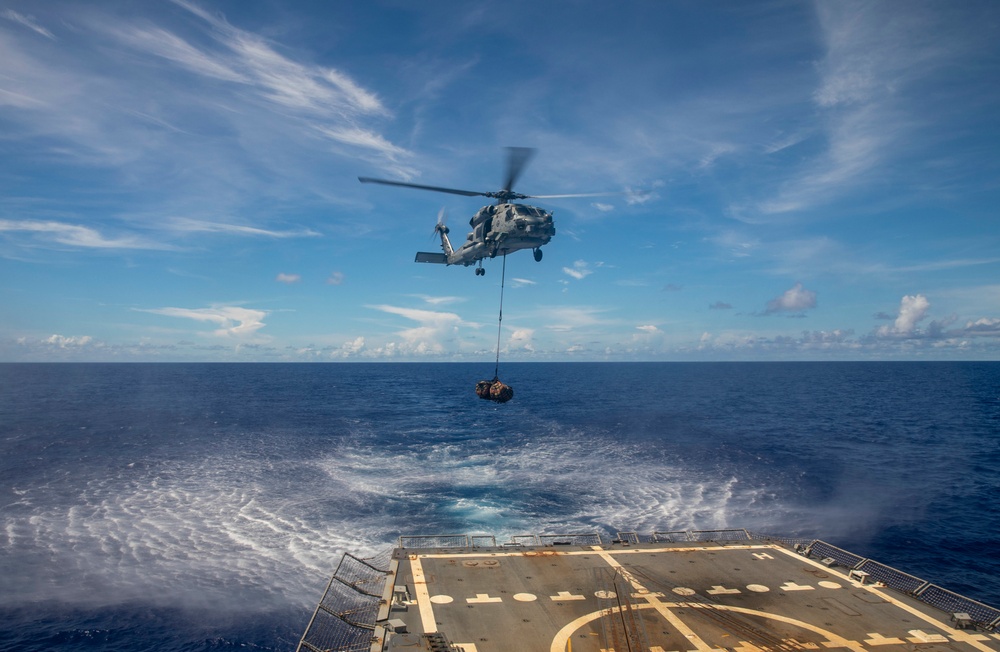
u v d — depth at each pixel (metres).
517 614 20.31
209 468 59.09
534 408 117.94
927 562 37.31
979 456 68.38
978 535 41.91
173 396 140.50
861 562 24.77
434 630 19.08
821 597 21.94
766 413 109.62
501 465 62.12
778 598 21.83
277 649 26.77
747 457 66.88
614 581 23.23
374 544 38.69
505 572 24.08
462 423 94.00
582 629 19.27
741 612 20.64
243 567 34.94
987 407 120.75
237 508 45.78
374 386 185.38
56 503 46.53
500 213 39.84
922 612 20.66
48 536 39.31
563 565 24.97
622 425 92.19
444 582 23.03
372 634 21.08
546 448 71.81
